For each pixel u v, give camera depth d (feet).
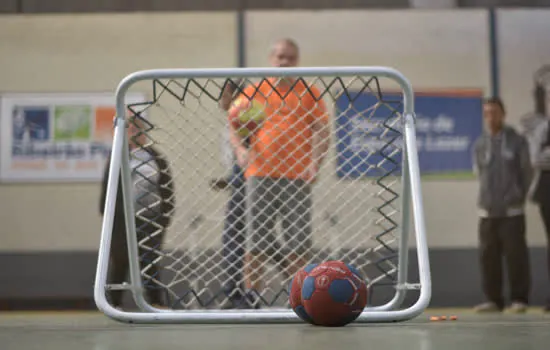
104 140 23.53
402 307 16.02
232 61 23.79
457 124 23.63
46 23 23.72
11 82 23.57
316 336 7.21
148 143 11.84
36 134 23.49
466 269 23.24
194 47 23.76
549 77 23.68
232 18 23.84
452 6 23.90
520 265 19.38
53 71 23.62
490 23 23.86
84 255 23.24
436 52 23.77
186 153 12.99
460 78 23.77
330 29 23.84
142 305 10.73
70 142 23.50
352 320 8.34
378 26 23.82
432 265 23.22
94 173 23.44
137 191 11.96
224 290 12.12
